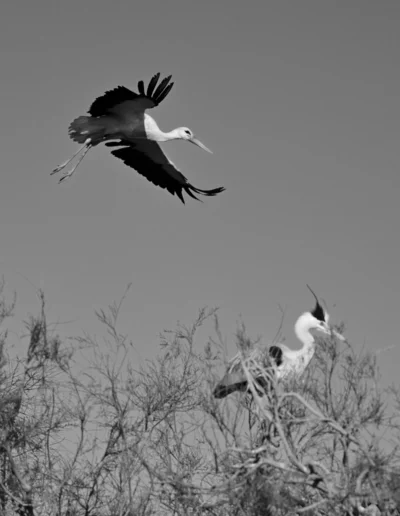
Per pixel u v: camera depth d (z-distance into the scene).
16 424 14.66
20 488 13.91
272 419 11.64
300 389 12.98
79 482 13.82
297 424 12.33
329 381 12.73
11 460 13.30
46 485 13.91
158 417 14.58
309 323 17.69
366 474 11.47
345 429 11.87
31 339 14.14
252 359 12.62
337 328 13.09
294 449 11.92
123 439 13.30
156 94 22.48
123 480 13.27
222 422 12.65
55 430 14.38
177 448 13.50
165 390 14.60
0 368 14.71
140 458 12.55
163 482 12.30
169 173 24.94
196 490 12.37
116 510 13.17
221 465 12.52
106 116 23.14
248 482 11.75
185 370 14.86
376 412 12.03
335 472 11.62
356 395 12.33
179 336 15.13
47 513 13.70
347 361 12.66
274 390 11.90
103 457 13.77
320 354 12.91
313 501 11.83
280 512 12.08
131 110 23.11
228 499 12.01
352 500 11.14
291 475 11.59
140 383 14.69
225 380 14.40
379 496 11.16
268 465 11.90
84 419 14.00
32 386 14.88
